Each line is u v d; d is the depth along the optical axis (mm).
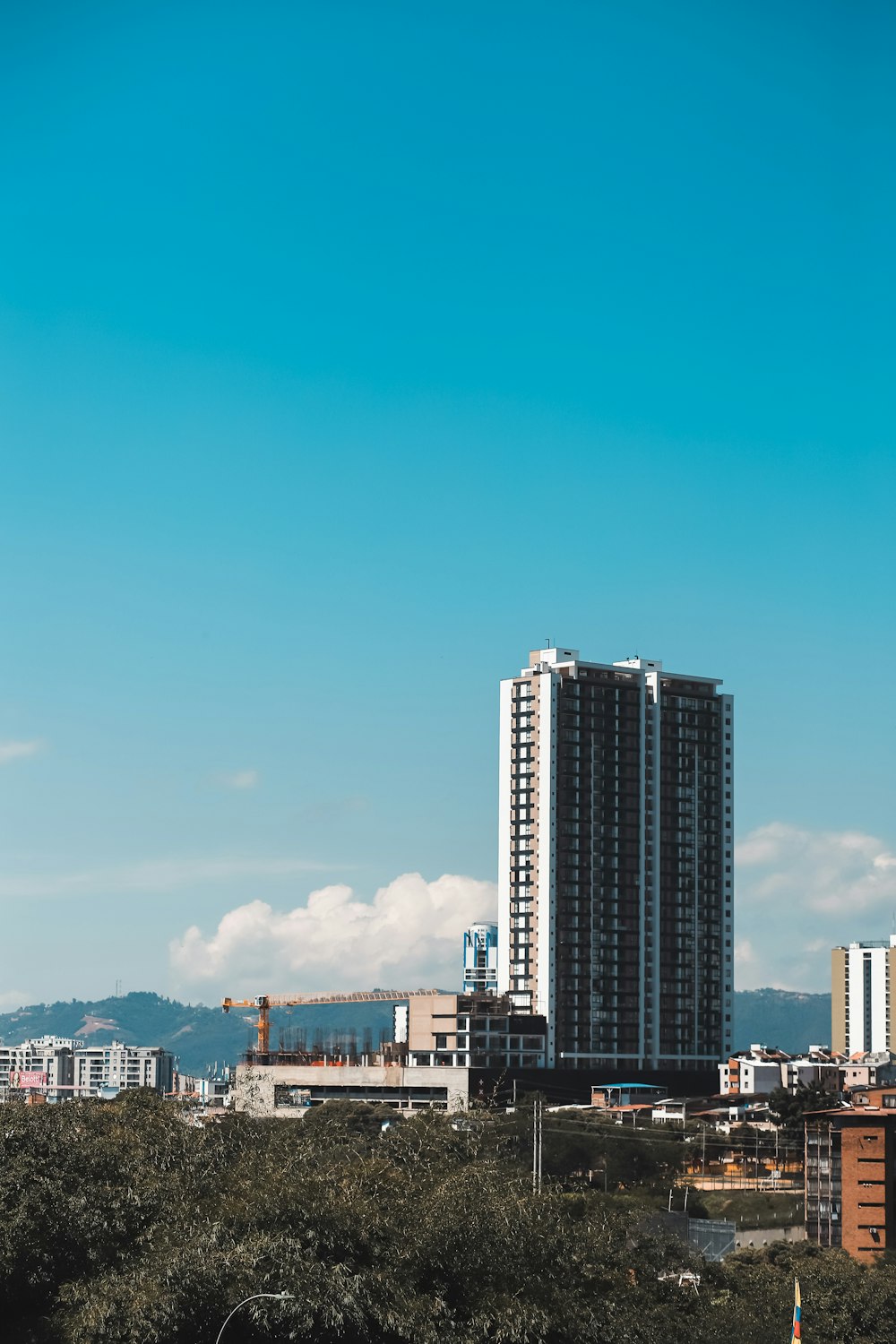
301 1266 111312
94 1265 120312
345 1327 111062
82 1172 128875
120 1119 144875
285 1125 166375
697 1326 146875
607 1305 133750
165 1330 108062
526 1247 127688
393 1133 157875
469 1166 137875
